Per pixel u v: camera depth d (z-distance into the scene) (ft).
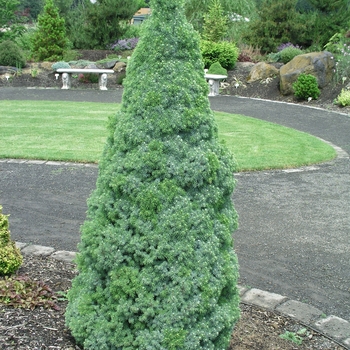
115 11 83.66
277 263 16.47
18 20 93.56
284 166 29.58
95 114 46.65
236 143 35.35
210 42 69.56
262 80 64.39
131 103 9.70
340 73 58.75
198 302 8.93
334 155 32.81
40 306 11.57
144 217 9.17
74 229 19.11
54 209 21.53
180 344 8.79
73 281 10.36
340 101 53.26
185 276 8.97
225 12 85.10
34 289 12.28
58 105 52.03
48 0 75.66
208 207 9.54
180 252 9.00
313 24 76.59
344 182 27.02
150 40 9.66
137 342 8.96
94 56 82.02
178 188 9.26
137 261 9.21
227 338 9.74
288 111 51.75
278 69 65.26
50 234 18.49
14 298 11.59
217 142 10.05
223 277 9.39
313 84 56.13
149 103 9.46
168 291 8.96
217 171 9.75
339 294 14.32
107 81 70.74
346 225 20.56
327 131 42.27
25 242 17.56
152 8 9.83
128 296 9.19
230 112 50.96
